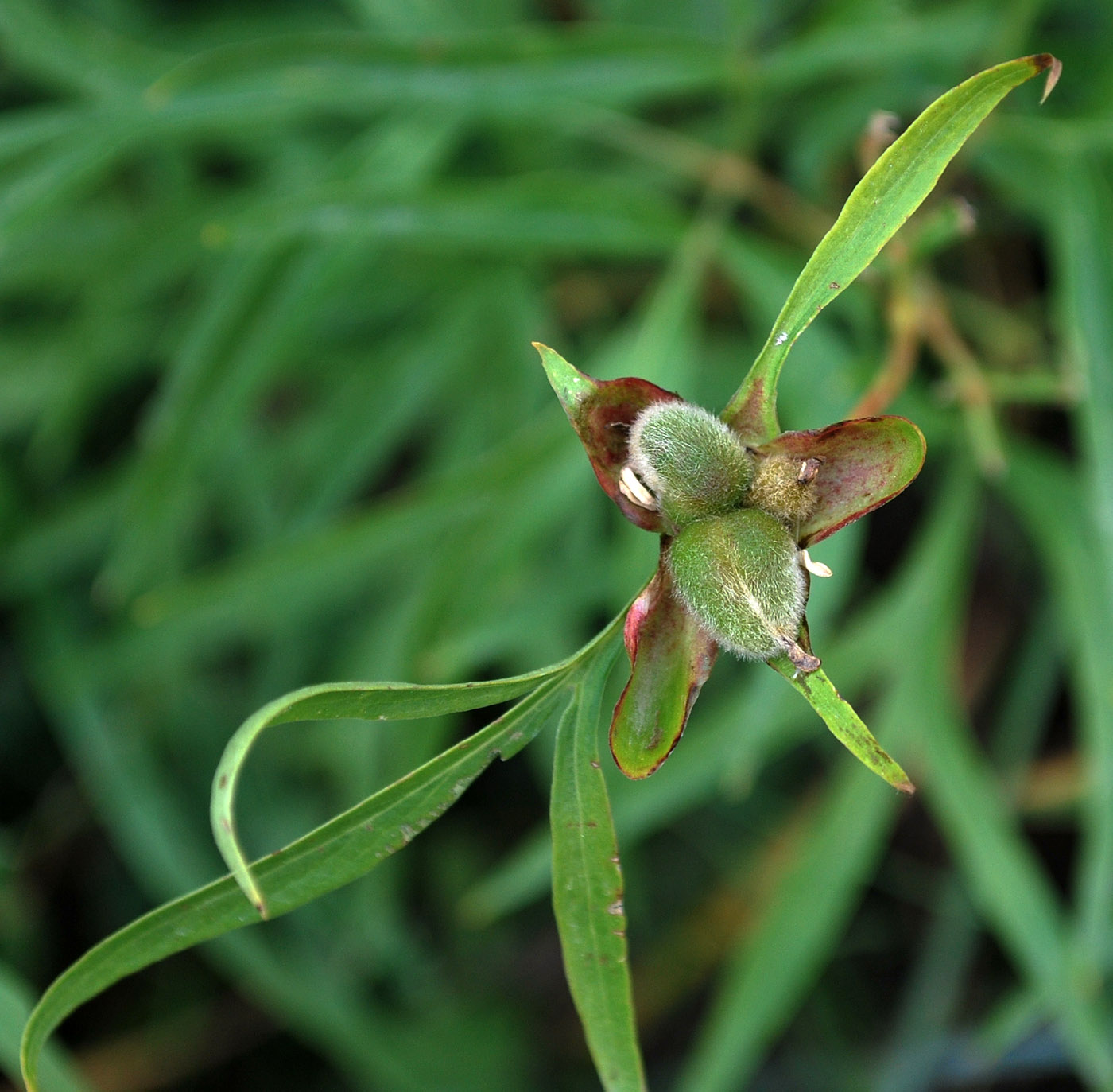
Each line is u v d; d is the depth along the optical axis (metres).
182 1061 0.96
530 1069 0.93
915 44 0.73
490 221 0.73
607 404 0.55
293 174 0.89
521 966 0.96
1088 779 0.79
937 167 0.53
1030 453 0.79
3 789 0.96
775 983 0.73
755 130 0.82
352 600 0.90
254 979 0.83
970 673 0.93
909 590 0.79
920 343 0.87
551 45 0.71
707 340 0.92
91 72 0.78
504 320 0.88
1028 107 0.76
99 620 0.91
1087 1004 0.70
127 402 0.98
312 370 0.91
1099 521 0.68
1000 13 0.76
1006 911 0.73
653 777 0.75
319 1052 0.98
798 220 0.84
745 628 0.54
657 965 0.94
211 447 0.75
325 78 0.71
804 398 0.72
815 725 0.77
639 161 0.89
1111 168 0.72
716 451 0.54
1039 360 0.88
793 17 0.89
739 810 0.94
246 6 0.92
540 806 0.98
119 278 0.84
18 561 0.89
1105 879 0.70
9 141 0.73
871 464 0.54
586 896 0.56
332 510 0.87
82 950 0.96
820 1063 0.91
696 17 0.88
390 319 0.92
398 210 0.71
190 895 0.55
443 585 0.73
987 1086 0.88
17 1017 0.66
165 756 0.90
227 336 0.73
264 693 0.89
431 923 0.97
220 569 0.93
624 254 0.88
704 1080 0.72
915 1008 0.84
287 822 0.89
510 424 0.88
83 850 0.97
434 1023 0.93
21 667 0.96
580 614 0.85
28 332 0.94
